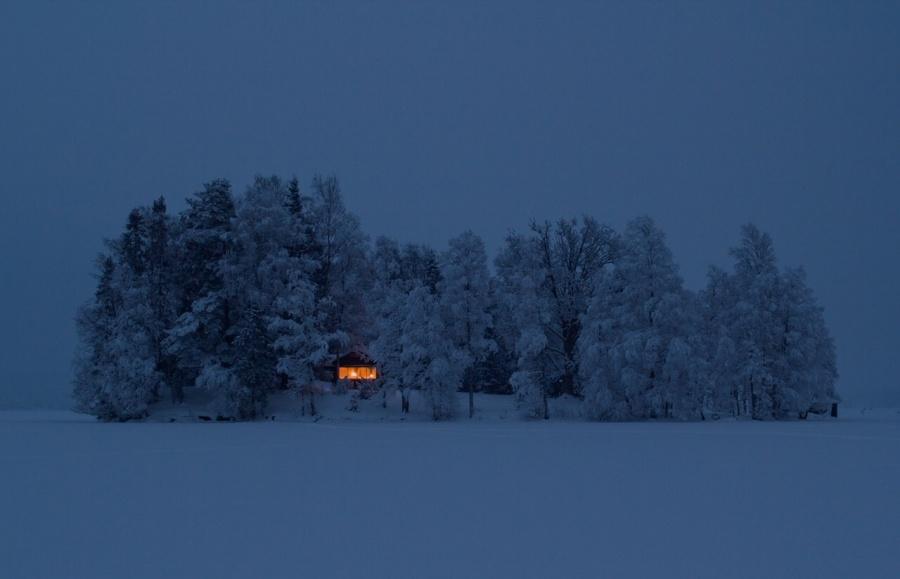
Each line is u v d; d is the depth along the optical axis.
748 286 64.25
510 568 11.71
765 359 61.34
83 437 40.34
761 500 17.61
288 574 11.48
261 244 64.19
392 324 63.53
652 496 18.28
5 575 11.55
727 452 29.12
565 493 18.83
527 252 64.75
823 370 62.84
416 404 66.19
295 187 70.50
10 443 36.19
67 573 11.63
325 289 67.06
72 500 18.30
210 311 61.94
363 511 16.55
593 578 11.13
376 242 74.75
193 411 62.53
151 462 26.75
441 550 12.89
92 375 63.28
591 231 69.62
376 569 11.73
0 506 17.45
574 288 68.25
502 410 65.00
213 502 17.86
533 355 61.12
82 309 64.50
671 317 58.62
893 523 14.87
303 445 34.06
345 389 67.06
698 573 11.34
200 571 11.66
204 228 64.81
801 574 11.24
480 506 17.06
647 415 60.03
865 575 11.18
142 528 14.88
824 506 16.78
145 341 60.81
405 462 26.27
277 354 62.25
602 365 59.09
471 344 64.12
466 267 64.75
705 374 57.12
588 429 45.91
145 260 65.25
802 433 40.38
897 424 51.25
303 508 16.98
